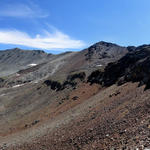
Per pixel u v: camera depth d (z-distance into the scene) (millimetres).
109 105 28719
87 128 22562
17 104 86250
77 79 78812
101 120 22844
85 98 50062
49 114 53438
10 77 169375
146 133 12211
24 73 175875
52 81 93312
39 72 160750
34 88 102938
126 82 38719
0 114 78625
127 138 13445
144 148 10117
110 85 48469
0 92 119188
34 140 29297
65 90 75312
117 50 163000
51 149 21453
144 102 20328
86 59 148500
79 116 32125
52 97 76375
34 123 51438
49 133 29844
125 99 27188
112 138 15406
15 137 40375
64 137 23656
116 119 20266
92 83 58531
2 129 59219
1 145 35031
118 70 51844
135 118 17281
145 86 27484
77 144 19062
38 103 76938
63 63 176250
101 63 116625
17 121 63219
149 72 33000
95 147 15664
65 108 50188
